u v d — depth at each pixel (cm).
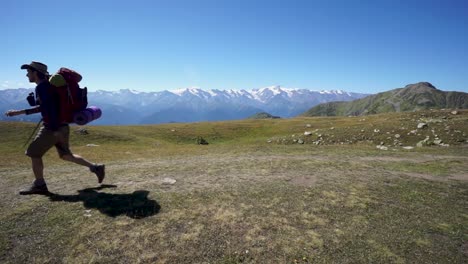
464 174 618
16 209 341
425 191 473
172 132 3688
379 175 571
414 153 977
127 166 656
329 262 266
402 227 337
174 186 448
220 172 564
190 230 307
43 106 340
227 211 353
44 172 589
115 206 356
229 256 270
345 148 1155
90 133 2858
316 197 416
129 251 271
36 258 259
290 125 3916
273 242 293
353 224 337
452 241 310
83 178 507
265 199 399
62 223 313
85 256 263
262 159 748
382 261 270
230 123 4619
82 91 364
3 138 2556
